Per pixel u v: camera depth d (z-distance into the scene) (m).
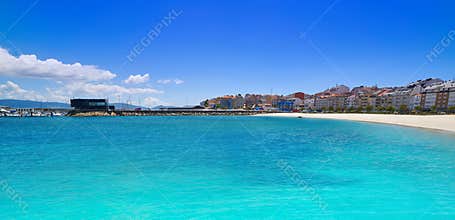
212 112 139.12
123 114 116.50
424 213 8.44
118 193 10.41
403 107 114.69
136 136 32.81
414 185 11.30
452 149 20.91
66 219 8.11
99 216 8.30
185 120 85.12
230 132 39.28
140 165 15.38
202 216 8.33
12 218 8.17
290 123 67.06
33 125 56.56
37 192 10.47
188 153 19.66
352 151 20.53
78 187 11.10
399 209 8.78
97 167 14.77
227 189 10.93
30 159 17.03
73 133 36.94
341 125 57.50
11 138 30.38
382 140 27.88
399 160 16.66
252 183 11.80
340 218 8.12
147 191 10.65
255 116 130.50
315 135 34.44
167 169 14.40
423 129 40.41
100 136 32.81
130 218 8.17
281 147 23.09
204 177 12.76
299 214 8.43
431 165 15.07
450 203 9.26
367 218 8.10
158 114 125.50
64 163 15.84
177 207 9.04
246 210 8.77
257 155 18.88
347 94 170.12
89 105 110.81
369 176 12.80
